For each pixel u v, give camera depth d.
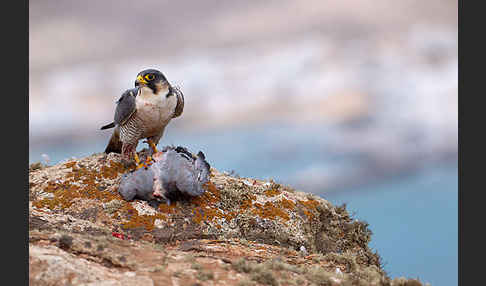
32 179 13.94
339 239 14.73
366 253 14.75
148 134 14.04
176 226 12.70
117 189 13.43
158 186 13.07
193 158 14.01
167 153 13.48
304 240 13.61
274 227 13.63
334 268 11.40
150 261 9.35
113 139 14.50
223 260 9.95
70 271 8.32
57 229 10.91
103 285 8.18
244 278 9.19
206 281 8.84
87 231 11.48
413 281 10.09
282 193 14.91
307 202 15.05
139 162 13.83
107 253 9.25
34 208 12.22
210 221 13.14
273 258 11.34
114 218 12.55
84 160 14.52
